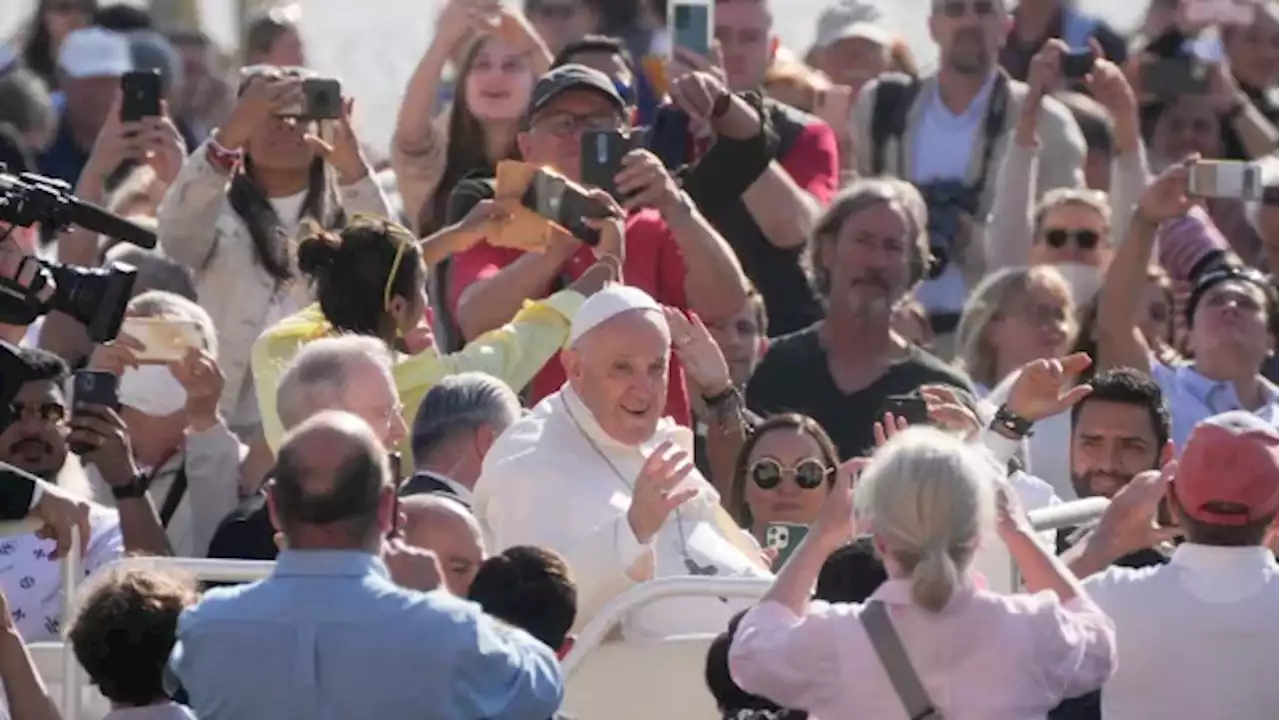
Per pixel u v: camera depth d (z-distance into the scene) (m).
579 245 32.75
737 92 39.31
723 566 28.56
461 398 29.23
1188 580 24.78
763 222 36.97
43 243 39.69
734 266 33.69
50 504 25.55
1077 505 27.42
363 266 30.55
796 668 22.39
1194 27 48.12
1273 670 24.56
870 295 34.00
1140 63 47.50
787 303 37.06
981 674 22.17
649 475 27.36
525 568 24.58
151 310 31.39
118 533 29.03
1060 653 22.34
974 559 23.48
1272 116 48.59
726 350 34.12
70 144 47.38
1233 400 36.91
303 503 21.91
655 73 40.09
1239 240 45.38
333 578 21.95
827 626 22.39
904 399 33.31
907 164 43.72
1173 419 36.88
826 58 48.34
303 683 21.69
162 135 38.59
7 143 43.56
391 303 30.58
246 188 34.66
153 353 30.83
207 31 51.97
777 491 30.64
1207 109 47.28
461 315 32.88
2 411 26.56
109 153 38.50
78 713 26.14
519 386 31.44
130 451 29.14
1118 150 43.34
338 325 30.62
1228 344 36.81
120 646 23.23
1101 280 40.09
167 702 23.50
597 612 27.25
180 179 34.41
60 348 33.47
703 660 27.02
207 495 31.00
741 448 31.17
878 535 22.31
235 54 50.91
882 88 44.28
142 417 31.30
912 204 34.50
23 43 50.12
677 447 27.66
